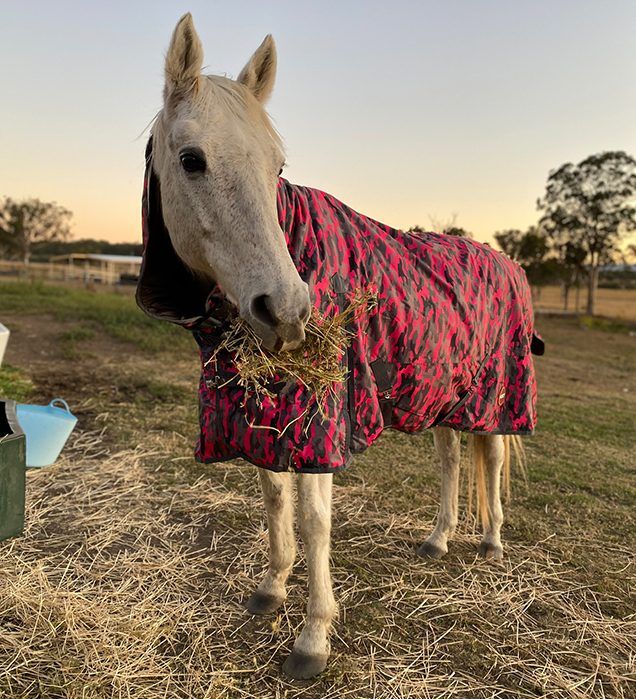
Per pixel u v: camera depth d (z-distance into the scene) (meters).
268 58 1.74
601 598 2.35
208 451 1.86
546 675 1.88
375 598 2.30
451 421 2.42
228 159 1.43
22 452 1.48
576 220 29.81
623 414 5.95
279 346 1.42
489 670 1.89
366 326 1.85
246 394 1.65
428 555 2.66
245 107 1.52
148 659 1.83
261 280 1.35
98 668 1.77
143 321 10.15
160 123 1.60
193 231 1.51
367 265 1.88
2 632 1.88
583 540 2.89
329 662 1.89
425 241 2.38
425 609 2.23
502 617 2.20
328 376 1.60
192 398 5.32
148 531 2.75
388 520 3.02
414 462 3.99
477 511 3.21
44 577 2.21
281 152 1.56
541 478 3.76
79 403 4.93
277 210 1.62
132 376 6.12
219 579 2.37
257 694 1.73
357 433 1.83
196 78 1.50
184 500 3.12
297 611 2.17
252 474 3.56
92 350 7.58
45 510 2.85
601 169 28.84
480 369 2.44
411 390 2.05
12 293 15.19
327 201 1.95
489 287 2.47
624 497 3.49
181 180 1.49
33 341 7.91
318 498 1.83
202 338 1.80
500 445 2.72
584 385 7.89
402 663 1.90
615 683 1.85
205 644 1.94
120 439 4.07
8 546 2.48
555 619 2.20
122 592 2.20
